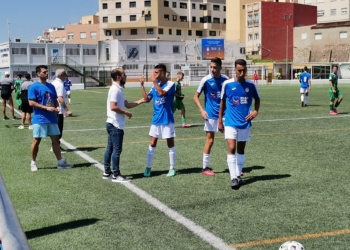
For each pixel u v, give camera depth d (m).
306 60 73.69
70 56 70.38
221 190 6.31
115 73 6.88
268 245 4.20
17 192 6.41
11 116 19.52
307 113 17.59
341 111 18.11
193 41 73.75
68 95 27.02
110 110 6.93
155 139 7.22
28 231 4.76
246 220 4.95
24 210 5.53
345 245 4.18
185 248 4.17
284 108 20.05
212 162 8.43
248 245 4.21
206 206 5.52
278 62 68.88
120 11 90.38
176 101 13.87
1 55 70.88
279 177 7.05
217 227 4.73
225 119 6.57
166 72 7.11
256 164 8.12
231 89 6.45
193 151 9.66
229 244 4.24
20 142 11.53
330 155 8.84
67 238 4.53
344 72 62.94
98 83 68.56
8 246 1.45
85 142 11.29
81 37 97.88
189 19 93.31
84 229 4.79
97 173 7.64
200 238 4.42
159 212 5.32
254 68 66.25
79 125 15.17
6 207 1.71
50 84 7.96
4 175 7.55
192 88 48.44
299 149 9.61
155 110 7.14
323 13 86.50
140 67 69.94
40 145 10.95
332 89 16.61
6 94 17.84
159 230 4.69
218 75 7.14
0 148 10.53
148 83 56.84
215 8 96.56
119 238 4.49
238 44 74.88
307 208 5.37
